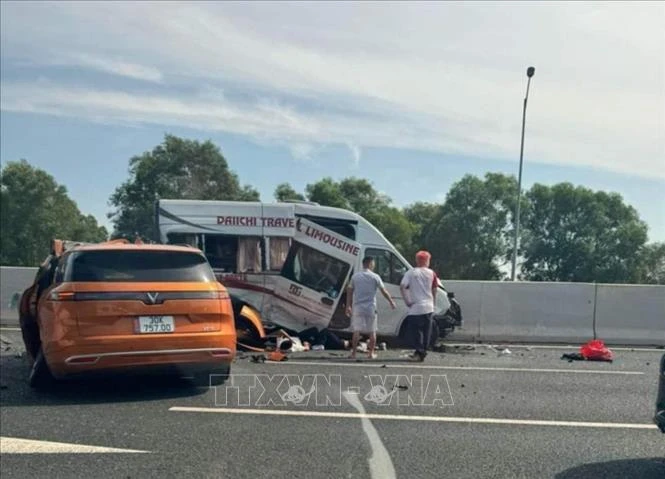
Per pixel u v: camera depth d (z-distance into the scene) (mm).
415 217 54406
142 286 7191
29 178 24000
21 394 7391
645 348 13227
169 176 34812
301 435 5875
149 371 7168
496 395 7719
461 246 40531
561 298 14070
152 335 7094
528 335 14000
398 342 12883
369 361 10227
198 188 34938
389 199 54875
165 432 5926
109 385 7883
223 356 7438
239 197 36188
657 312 13828
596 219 28250
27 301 8836
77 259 7270
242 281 12453
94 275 7152
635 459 5367
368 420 6422
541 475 4957
